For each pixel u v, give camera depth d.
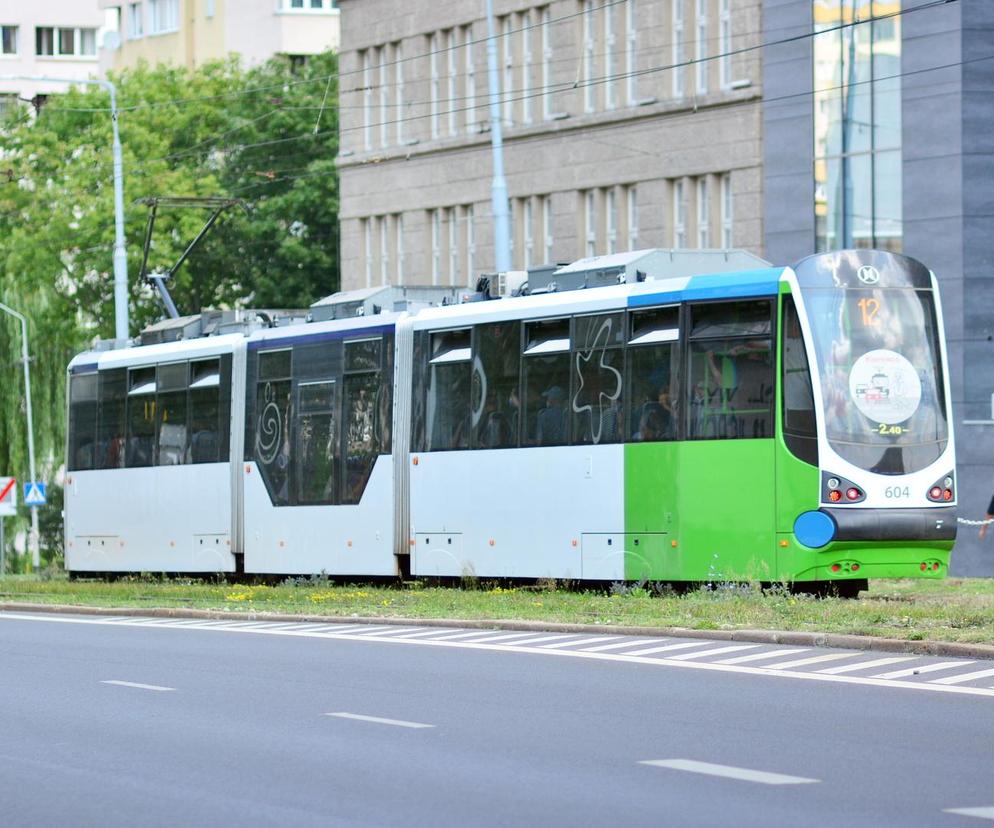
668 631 26.83
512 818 13.15
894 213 49.41
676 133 56.22
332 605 33.88
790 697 19.92
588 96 59.91
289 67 101.75
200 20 113.12
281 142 94.50
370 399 38.59
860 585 33.78
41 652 27.11
